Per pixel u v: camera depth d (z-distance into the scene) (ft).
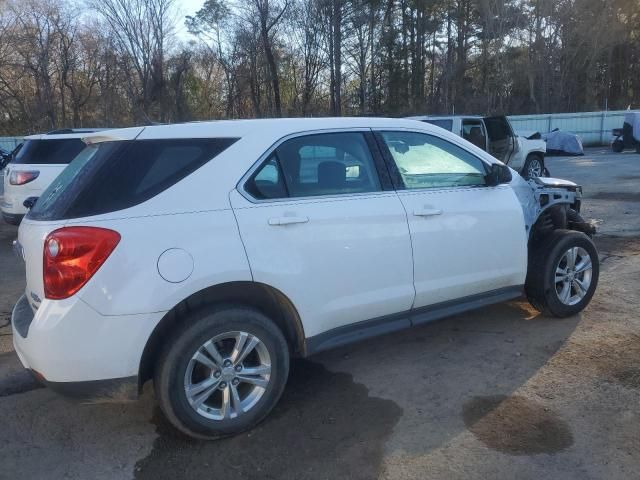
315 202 11.53
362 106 134.92
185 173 10.48
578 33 143.64
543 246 15.66
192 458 10.16
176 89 133.39
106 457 10.28
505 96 148.56
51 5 138.62
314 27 121.60
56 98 147.13
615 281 19.51
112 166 10.15
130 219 9.79
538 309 16.15
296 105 126.00
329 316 11.73
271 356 10.98
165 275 9.82
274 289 10.99
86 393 9.75
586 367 13.01
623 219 30.50
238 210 10.65
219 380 10.52
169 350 10.02
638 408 11.18
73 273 9.42
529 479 9.20
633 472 9.28
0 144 110.83
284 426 11.10
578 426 10.65
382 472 9.54
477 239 13.78
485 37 148.56
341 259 11.69
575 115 98.48
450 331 15.64
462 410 11.41
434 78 157.38
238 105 135.74
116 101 139.23
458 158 14.16
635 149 78.33
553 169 58.49
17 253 11.65
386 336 15.51
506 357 13.75
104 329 9.53
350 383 12.85
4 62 136.46
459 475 9.37
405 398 12.03
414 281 12.82
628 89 162.09
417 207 12.79
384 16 138.51
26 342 9.77
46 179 27.91
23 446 10.71
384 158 12.76
